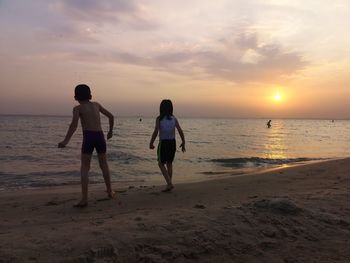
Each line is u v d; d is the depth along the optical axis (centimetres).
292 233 402
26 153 2116
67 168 1489
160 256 319
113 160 1780
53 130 5297
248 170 1397
